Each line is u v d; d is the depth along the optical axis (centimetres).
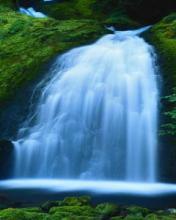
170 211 595
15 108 1150
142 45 1285
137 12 1755
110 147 1047
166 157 963
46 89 1170
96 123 1085
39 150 1065
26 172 1045
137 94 1105
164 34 1314
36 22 1540
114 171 1018
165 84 1080
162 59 1169
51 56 1298
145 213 564
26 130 1100
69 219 493
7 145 1048
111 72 1176
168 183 946
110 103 1098
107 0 1886
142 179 989
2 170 1030
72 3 1928
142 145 1018
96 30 1423
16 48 1395
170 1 1695
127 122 1062
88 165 1037
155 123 1025
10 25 1536
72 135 1081
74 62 1236
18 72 1264
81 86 1155
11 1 1794
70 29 1430
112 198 761
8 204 685
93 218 503
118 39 1360
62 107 1126
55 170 1045
